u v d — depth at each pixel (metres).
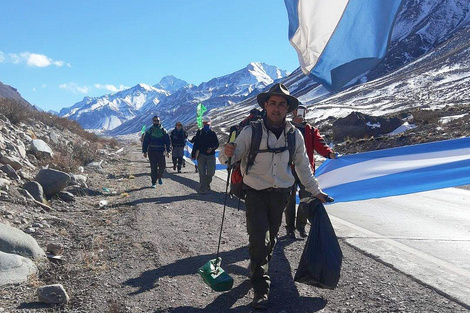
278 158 4.10
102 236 6.67
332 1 3.88
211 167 11.43
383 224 7.68
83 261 5.43
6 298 4.23
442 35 179.88
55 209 8.42
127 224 7.49
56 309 4.06
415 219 8.14
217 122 160.62
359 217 8.38
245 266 5.24
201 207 9.20
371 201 10.41
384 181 6.87
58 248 5.61
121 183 13.30
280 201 4.22
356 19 3.84
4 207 7.32
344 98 106.94
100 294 4.40
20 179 9.41
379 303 4.00
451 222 7.83
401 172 6.75
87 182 12.39
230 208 9.11
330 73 3.98
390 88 101.31
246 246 6.10
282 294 4.35
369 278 4.63
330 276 4.02
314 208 4.24
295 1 4.04
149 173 16.81
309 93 164.00
